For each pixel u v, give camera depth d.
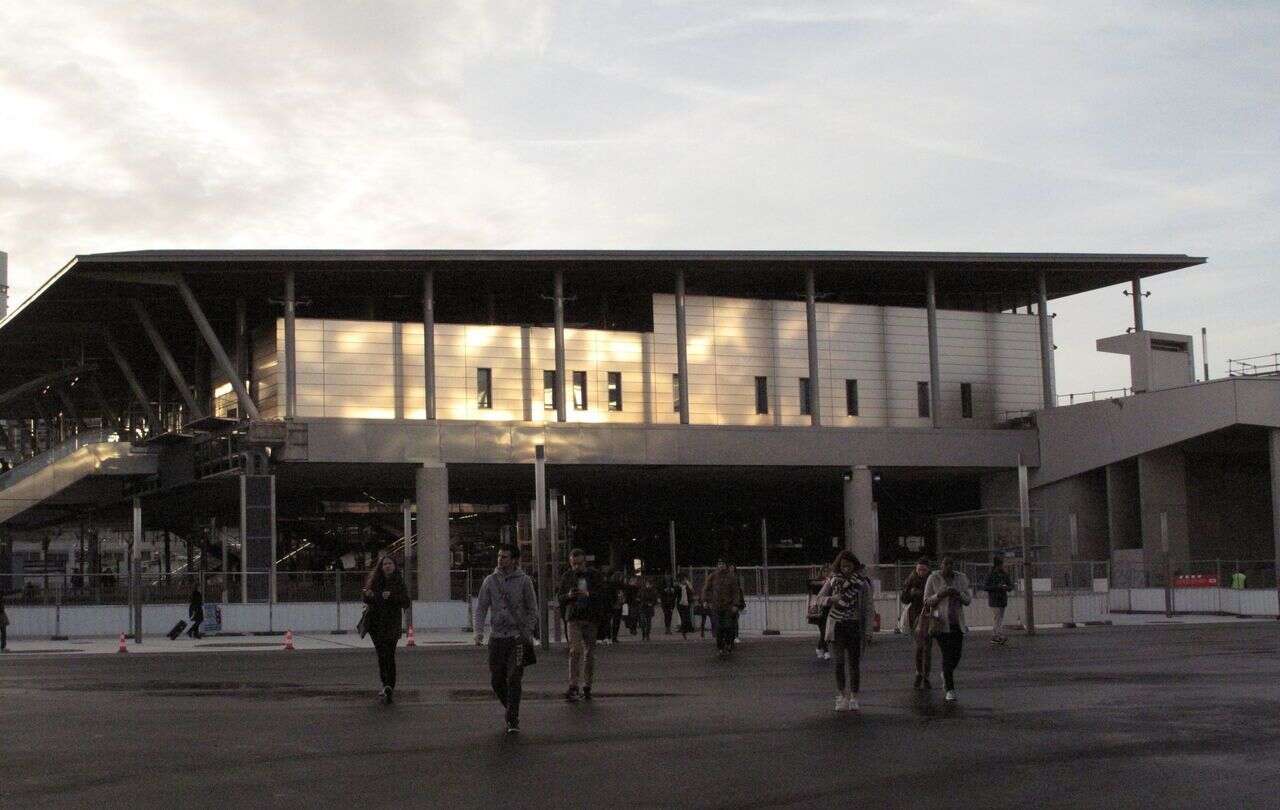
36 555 118.31
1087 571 48.31
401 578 20.73
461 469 65.62
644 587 42.50
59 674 27.86
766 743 15.18
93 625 45.59
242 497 59.09
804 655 32.31
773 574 44.69
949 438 71.44
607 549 94.38
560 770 13.32
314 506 81.50
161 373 82.12
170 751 14.95
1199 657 28.88
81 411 96.12
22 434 104.06
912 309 73.81
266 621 47.00
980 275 74.25
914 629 22.81
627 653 34.31
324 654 35.66
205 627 45.97
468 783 12.58
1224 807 11.06
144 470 67.56
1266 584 60.03
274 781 12.80
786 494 83.56
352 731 16.62
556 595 39.97
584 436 65.12
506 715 16.50
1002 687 21.88
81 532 89.25
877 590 45.34
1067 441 71.50
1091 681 22.84
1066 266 72.25
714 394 69.50
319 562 83.56
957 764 13.52
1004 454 72.31
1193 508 70.94
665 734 16.09
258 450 60.28
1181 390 66.25
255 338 65.62
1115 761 13.61
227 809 11.35
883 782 12.48
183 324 72.31
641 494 81.69
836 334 72.06
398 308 70.00
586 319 72.00
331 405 62.53
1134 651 31.25
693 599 45.03
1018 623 45.75
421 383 64.25
